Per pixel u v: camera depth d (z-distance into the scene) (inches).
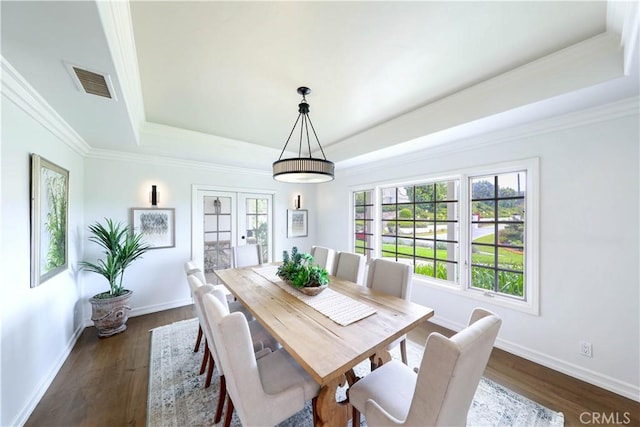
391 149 123.5
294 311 68.5
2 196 60.4
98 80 62.1
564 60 68.6
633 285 73.6
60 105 75.1
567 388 78.0
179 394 75.8
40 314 77.1
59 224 90.5
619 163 75.2
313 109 104.6
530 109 78.8
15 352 64.2
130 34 59.4
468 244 114.0
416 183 137.9
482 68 76.4
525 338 94.8
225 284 96.0
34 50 50.4
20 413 65.3
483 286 110.4
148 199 139.9
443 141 111.3
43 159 77.7
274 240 188.4
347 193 178.9
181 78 80.0
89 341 107.2
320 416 51.0
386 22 57.7
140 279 137.1
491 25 58.8
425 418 37.3
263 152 158.9
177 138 127.8
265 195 186.5
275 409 49.3
